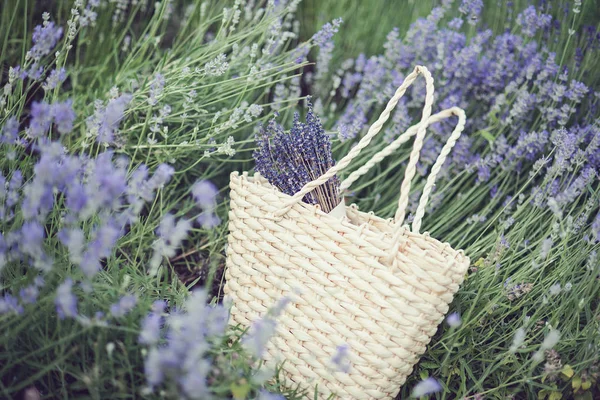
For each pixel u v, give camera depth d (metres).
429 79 1.50
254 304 1.60
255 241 1.58
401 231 1.44
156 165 2.00
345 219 1.62
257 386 1.36
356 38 2.75
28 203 1.22
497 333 1.69
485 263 1.80
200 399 1.17
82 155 1.47
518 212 1.86
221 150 1.83
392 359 1.47
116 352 1.32
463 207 2.14
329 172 1.52
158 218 1.88
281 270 1.54
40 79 1.72
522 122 2.28
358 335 1.47
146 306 1.32
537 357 1.45
